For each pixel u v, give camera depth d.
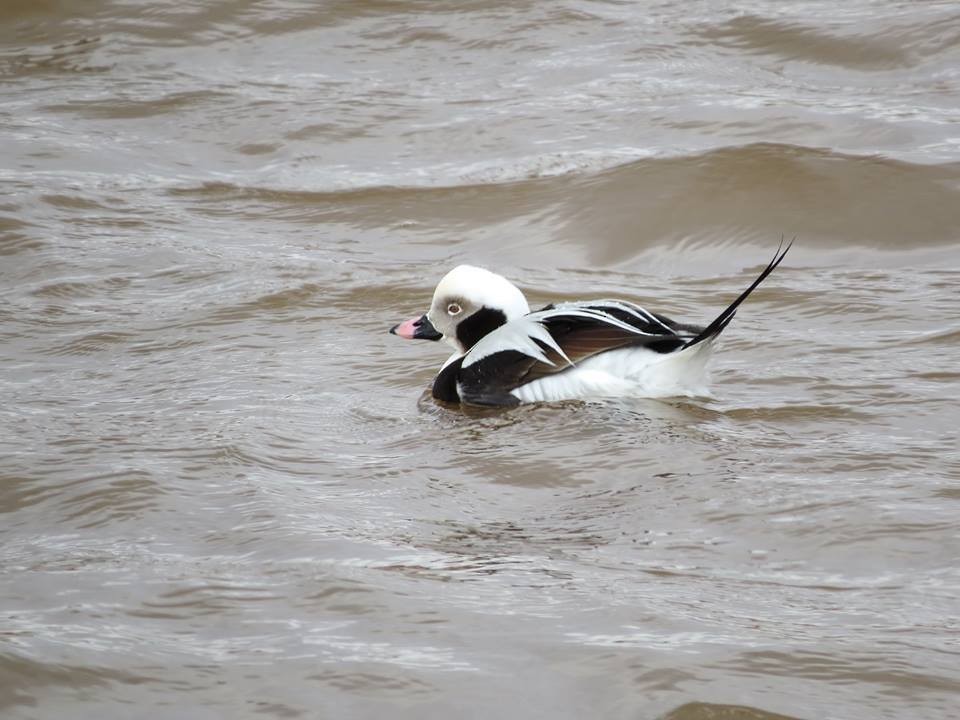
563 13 23.47
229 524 9.13
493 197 17.33
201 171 18.83
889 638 7.48
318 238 16.64
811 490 9.44
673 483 9.66
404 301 14.38
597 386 11.20
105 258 15.73
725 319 10.94
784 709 6.88
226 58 22.88
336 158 19.05
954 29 21.55
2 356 12.96
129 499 9.52
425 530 9.01
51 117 20.70
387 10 24.02
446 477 9.94
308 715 6.91
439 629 7.64
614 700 6.97
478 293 11.98
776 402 11.20
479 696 7.02
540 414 11.03
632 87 20.58
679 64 21.45
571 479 9.84
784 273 15.16
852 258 15.54
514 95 20.66
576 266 15.73
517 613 7.80
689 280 15.12
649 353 11.26
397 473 10.02
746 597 7.99
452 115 20.03
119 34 23.70
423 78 21.69
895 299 14.01
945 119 18.86
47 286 14.81
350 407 11.52
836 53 21.41
